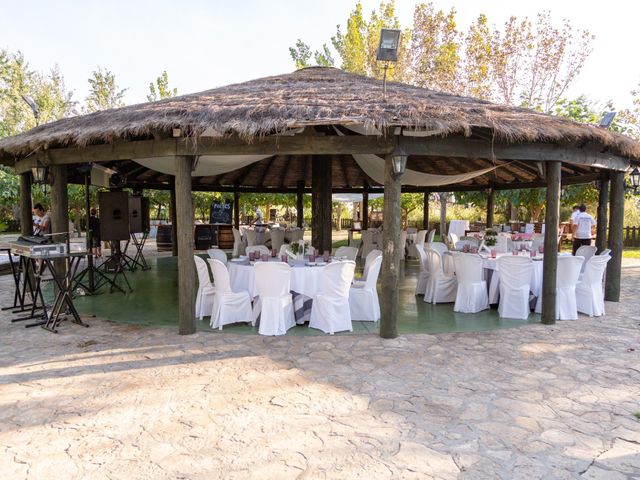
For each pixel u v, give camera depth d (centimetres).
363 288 583
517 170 939
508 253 745
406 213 2178
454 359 426
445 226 1936
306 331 521
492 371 395
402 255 1233
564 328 541
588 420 304
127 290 774
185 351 445
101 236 808
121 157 529
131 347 457
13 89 2373
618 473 242
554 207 550
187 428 289
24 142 544
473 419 304
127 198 824
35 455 256
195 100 525
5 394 341
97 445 268
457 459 254
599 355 440
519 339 494
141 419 301
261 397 338
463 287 629
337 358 427
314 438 277
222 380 371
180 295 502
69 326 539
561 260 582
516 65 1723
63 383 363
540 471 243
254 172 1198
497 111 516
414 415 310
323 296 521
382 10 1972
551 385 364
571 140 512
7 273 988
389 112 442
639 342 484
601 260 604
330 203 791
